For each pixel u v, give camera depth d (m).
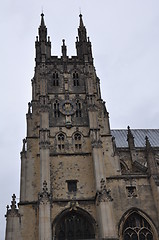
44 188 71.06
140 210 72.81
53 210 72.12
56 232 70.06
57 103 88.94
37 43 101.06
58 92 90.88
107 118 86.62
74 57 99.12
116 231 69.44
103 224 67.38
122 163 93.50
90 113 84.06
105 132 84.31
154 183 74.06
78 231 71.19
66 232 70.81
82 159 79.75
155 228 70.88
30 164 78.19
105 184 72.56
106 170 78.31
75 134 83.81
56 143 82.06
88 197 74.69
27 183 75.50
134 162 89.94
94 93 91.00
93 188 75.88
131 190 75.44
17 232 69.00
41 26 103.31
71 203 73.31
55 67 95.69
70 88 91.94
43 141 78.06
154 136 107.88
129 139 97.06
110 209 69.12
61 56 98.50
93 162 76.94
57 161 79.00
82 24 107.00
